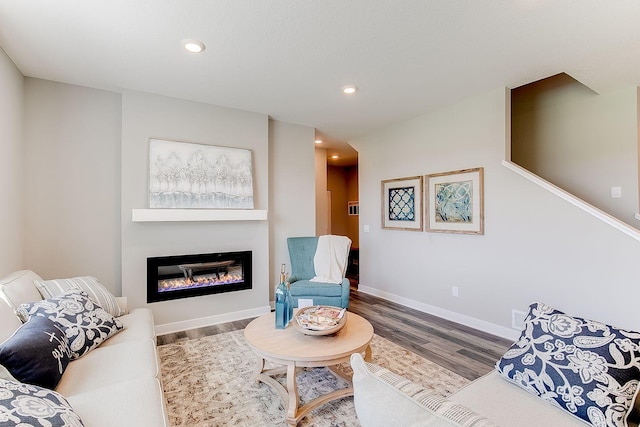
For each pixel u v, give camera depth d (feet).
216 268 11.93
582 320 4.56
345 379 7.36
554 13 6.43
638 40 7.43
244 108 12.30
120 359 5.64
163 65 8.74
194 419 6.14
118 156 10.62
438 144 12.54
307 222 14.78
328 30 7.09
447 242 12.19
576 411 3.85
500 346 9.58
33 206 9.35
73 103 9.96
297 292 11.00
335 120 13.96
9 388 3.37
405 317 12.30
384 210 15.03
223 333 10.71
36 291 6.88
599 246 8.39
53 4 6.11
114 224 10.51
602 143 10.55
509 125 10.43
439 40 7.49
